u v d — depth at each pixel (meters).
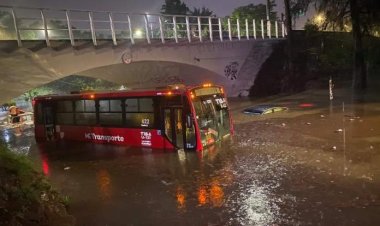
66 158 16.17
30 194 8.04
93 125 18.45
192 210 9.13
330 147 14.16
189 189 10.71
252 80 39.12
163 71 31.61
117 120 17.34
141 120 16.39
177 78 34.78
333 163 12.03
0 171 8.20
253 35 42.28
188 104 14.71
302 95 33.09
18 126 28.23
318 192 9.56
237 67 37.09
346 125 18.20
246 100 35.03
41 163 15.66
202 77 35.97
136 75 30.44
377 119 19.08
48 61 20.92
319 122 19.64
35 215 7.58
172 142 15.49
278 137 16.75
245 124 21.17
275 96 35.56
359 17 28.09
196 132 14.73
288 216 8.29
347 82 36.31
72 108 19.33
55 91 43.50
